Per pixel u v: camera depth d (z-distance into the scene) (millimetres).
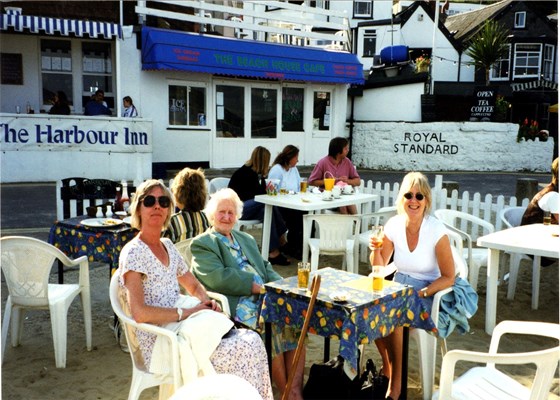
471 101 23141
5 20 12594
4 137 13141
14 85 15195
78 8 15812
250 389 2109
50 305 4281
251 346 3324
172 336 3174
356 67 18266
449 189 9352
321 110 18797
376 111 21906
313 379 3664
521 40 27625
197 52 14766
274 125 17578
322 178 8555
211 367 3227
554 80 28562
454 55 27062
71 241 5020
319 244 6512
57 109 14414
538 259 5781
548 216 5703
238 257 4266
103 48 16016
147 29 14414
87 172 14000
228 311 3914
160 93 15070
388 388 3807
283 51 16656
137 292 3330
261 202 7410
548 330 3230
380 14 27547
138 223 3553
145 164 14586
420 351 3891
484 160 20094
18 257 4242
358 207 8883
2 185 12969
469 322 5508
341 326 3160
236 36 18656
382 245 4055
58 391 3984
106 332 5082
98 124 13953
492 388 3143
